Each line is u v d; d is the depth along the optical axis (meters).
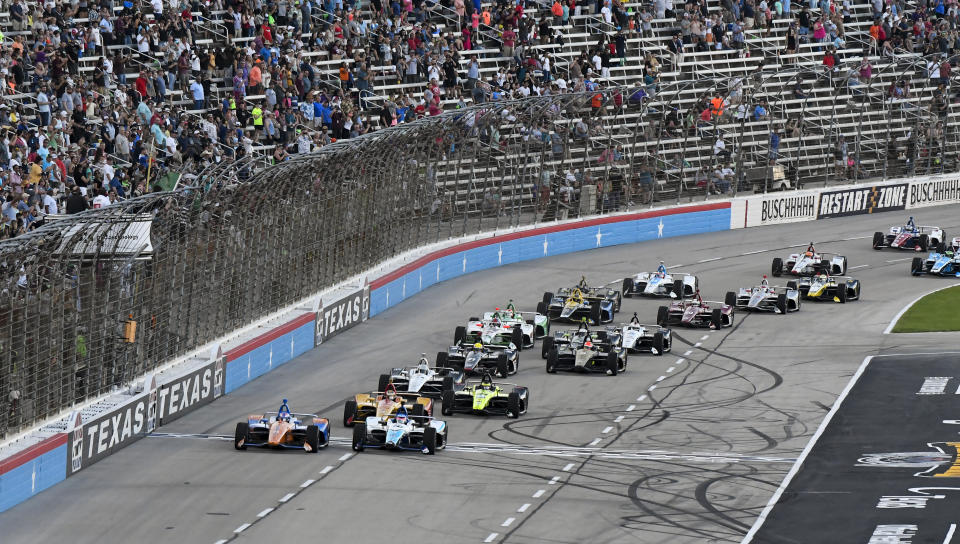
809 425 155.62
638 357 188.88
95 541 116.31
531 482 134.25
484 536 118.31
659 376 178.25
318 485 132.12
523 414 160.00
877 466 139.75
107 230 139.00
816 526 121.62
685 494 130.88
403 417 145.75
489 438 149.88
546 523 122.00
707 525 122.00
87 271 139.38
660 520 123.25
